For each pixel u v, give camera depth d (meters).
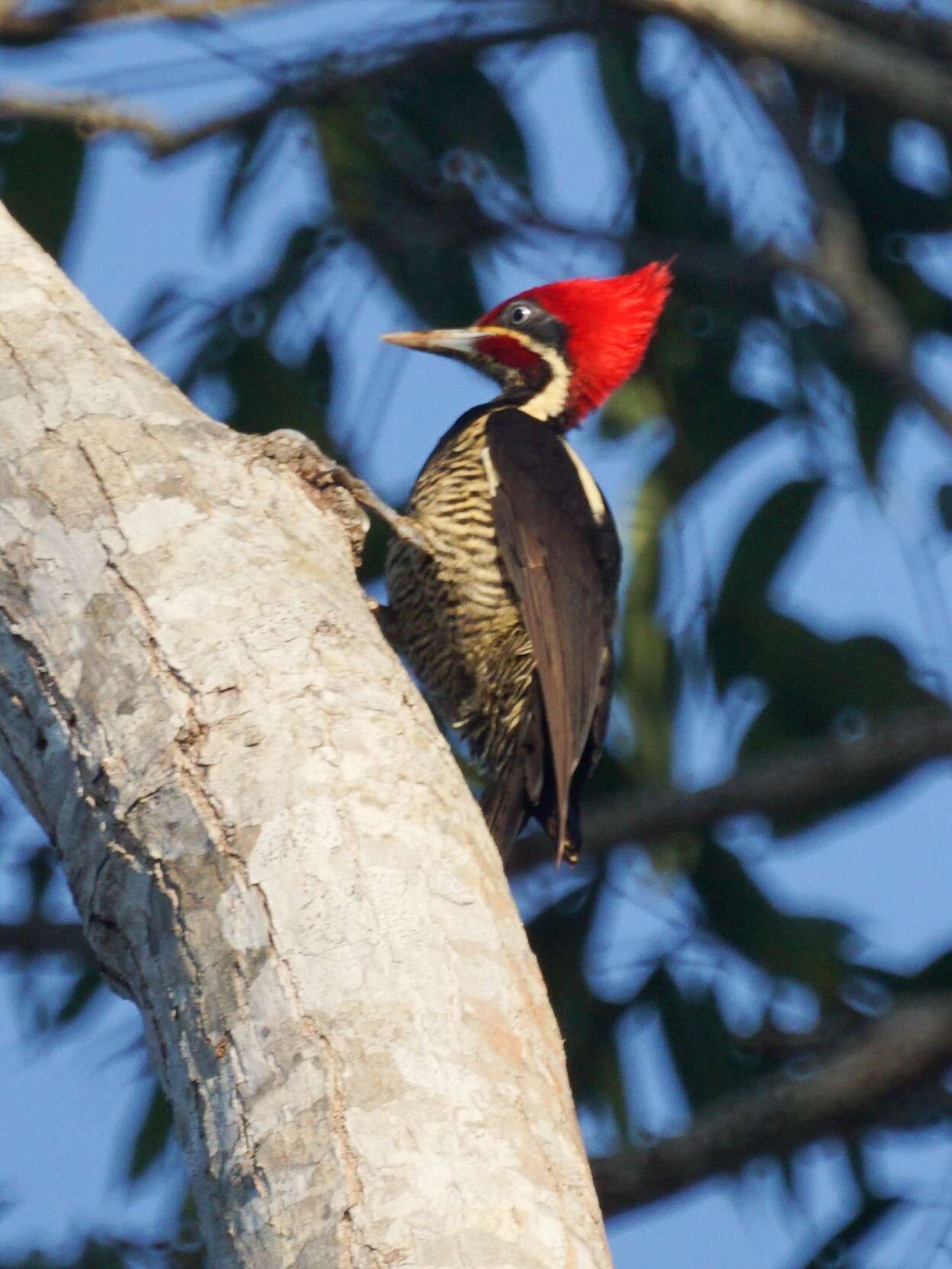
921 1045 10.47
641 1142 10.93
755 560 11.12
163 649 4.93
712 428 11.63
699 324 11.90
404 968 4.34
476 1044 4.26
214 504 5.30
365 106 11.85
